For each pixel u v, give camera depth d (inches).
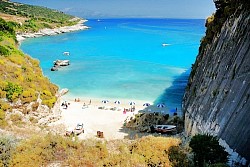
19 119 1691.7
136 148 950.4
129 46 6378.0
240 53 1206.3
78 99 2630.4
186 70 3870.6
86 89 2994.6
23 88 1870.1
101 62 4493.1
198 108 1571.1
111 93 2854.3
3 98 1707.7
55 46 6314.0
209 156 848.3
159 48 6053.2
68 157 878.4
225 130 1106.7
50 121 1934.1
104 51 5654.5
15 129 1513.3
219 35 1644.9
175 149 920.9
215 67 1513.3
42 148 900.6
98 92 2888.8
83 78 3454.7
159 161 869.2
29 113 1777.8
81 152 908.6
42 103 1909.4
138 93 2849.4
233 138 1018.7
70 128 1867.6
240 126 997.2
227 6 1625.2
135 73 3718.0
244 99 1036.5
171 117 2032.5
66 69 3971.5
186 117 1813.5
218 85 1363.2
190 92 2042.3
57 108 2112.5
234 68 1221.1
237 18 1400.1
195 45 6466.5
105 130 1914.4
